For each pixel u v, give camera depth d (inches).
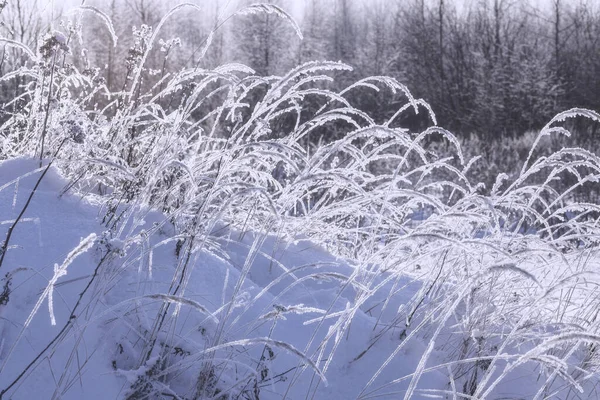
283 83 139.9
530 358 96.9
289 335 127.7
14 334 103.7
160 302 119.0
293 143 157.6
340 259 171.6
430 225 139.7
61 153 155.9
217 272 134.8
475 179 585.0
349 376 125.2
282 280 149.6
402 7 1876.2
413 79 1520.7
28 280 111.8
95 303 111.3
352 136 142.0
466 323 136.4
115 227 135.3
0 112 178.7
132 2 1414.9
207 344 114.7
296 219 155.1
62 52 149.9
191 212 155.8
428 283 148.4
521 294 152.6
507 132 1302.9
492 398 128.7
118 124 162.7
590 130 853.2
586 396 135.5
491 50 1673.2
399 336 136.7
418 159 609.9
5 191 135.2
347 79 1203.2
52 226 126.9
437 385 127.2
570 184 514.3
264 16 1551.4
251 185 113.8
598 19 1663.4
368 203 155.4
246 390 109.1
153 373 105.3
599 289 151.6
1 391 93.8
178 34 1596.9
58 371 100.9
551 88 1321.4
